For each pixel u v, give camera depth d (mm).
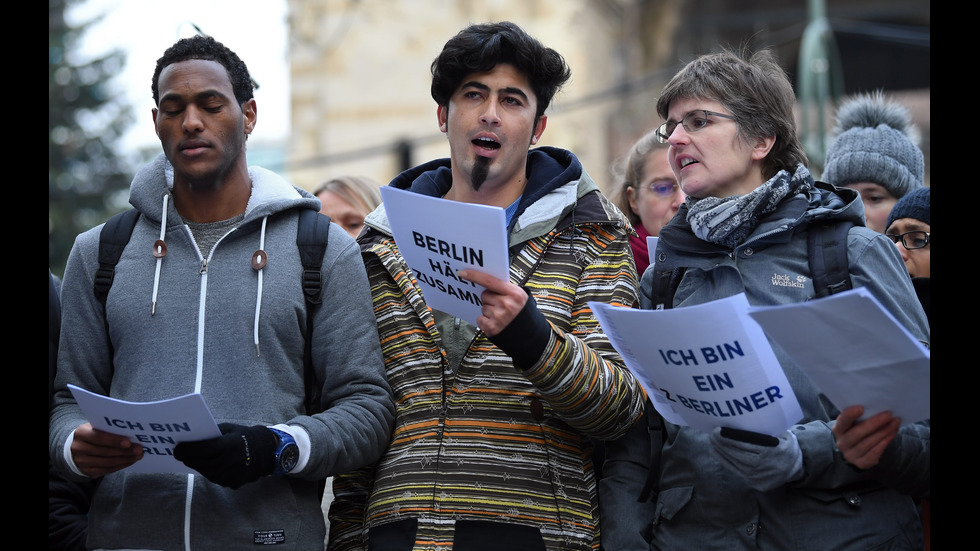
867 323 2551
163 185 3529
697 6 20484
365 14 18797
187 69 3398
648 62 20000
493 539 3201
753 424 2895
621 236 3539
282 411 3295
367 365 3383
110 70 21688
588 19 18766
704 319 2787
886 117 4703
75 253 3490
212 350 3299
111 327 3371
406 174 3902
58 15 21812
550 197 3533
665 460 3316
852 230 3221
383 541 3266
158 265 3400
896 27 19188
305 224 3482
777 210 3264
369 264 3625
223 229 3473
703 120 3342
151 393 3270
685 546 3213
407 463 3312
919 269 4023
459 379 3379
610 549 3338
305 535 3271
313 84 18859
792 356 2721
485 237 2951
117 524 3238
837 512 3043
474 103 3529
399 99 18688
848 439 2768
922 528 3199
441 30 18656
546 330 3094
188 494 3221
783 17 20266
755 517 3107
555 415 3350
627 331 2941
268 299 3338
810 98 9523
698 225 3312
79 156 21281
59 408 3367
